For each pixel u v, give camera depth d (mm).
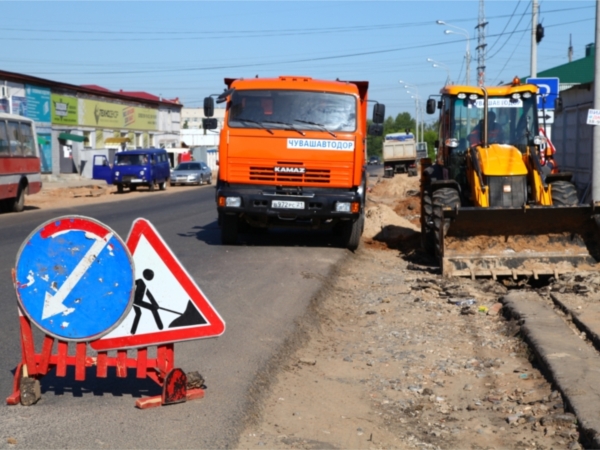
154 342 5406
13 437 4809
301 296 9789
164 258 5391
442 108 14539
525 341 7918
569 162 29297
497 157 12516
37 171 26703
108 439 4836
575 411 5711
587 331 7918
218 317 5453
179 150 66875
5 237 16578
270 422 5527
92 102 56812
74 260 5270
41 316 5293
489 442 5500
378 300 10477
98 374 5453
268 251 14211
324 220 14516
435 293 10727
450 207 12047
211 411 5449
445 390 6699
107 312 5297
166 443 4812
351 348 8055
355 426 5664
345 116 14039
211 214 23719
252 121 13961
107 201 31766
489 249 11609
